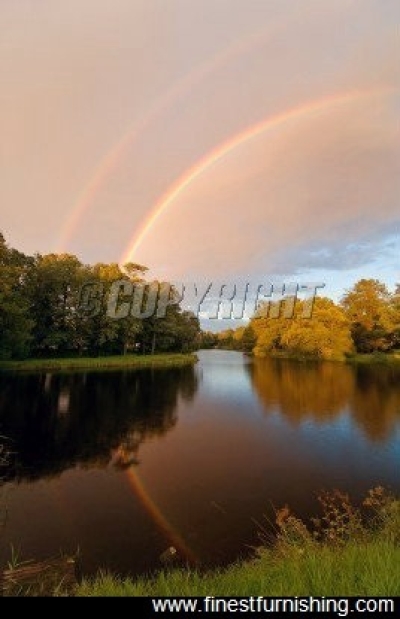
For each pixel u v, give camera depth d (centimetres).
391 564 386
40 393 3522
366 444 2228
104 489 1588
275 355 9881
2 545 1160
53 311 6269
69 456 1975
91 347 7194
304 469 1838
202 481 1686
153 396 3659
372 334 8731
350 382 4769
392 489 1605
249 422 2717
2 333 4712
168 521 1329
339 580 378
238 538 1222
